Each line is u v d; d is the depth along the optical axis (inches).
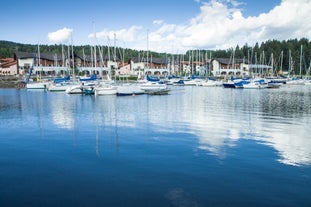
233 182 401.7
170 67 5002.5
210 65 5024.6
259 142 631.8
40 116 1040.8
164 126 821.2
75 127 821.9
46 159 519.2
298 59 4950.8
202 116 1006.4
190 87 2839.6
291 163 485.4
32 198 359.6
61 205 340.5
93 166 475.8
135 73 4623.5
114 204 340.5
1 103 1503.4
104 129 786.2
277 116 1005.8
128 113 1090.1
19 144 633.6
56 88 2358.5
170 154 539.8
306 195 359.6
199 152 553.3
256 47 5792.3
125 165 478.3
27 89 2645.2
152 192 371.6
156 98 1704.0
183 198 353.7
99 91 1860.2
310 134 710.5
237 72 5088.6
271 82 3029.0
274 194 362.9
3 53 6353.3
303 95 1889.8
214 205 335.3
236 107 1262.3
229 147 590.2
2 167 478.0
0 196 366.6
